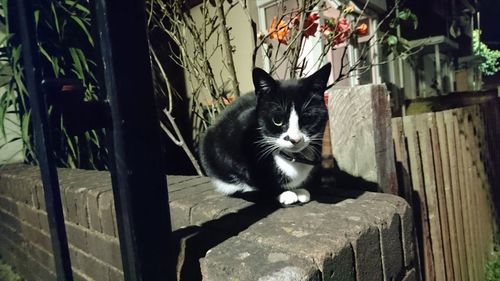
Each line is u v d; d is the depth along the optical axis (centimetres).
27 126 242
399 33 306
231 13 317
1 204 246
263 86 135
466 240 218
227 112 152
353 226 99
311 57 294
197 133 355
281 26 190
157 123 79
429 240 183
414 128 174
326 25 203
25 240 222
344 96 141
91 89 247
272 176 130
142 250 78
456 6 433
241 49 317
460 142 214
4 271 244
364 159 140
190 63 238
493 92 408
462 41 461
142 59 76
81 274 170
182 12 244
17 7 63
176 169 359
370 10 284
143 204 78
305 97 135
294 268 79
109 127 74
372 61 268
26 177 211
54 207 67
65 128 69
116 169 76
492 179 261
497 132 271
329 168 165
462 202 214
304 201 124
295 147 127
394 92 322
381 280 103
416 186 175
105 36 71
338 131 145
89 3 74
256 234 98
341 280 87
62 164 255
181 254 104
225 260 86
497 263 245
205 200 135
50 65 254
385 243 105
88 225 158
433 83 378
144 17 76
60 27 259
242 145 133
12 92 255
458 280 207
